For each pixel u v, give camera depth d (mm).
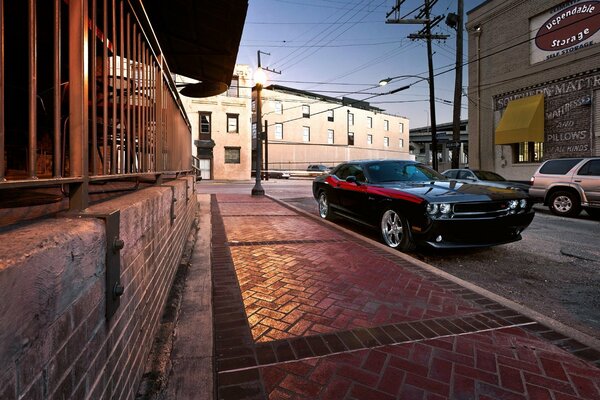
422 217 5051
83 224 1349
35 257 965
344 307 3348
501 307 3389
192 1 4949
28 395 927
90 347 1333
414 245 5406
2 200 2004
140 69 2824
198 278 4035
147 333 2377
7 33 3521
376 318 3123
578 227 8180
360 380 2260
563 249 5988
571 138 14062
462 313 3246
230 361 2447
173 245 3828
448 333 2879
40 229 1170
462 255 5629
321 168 40469
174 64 7605
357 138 52281
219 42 6348
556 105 14539
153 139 3312
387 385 2213
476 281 4461
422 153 72750
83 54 1553
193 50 6781
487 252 5816
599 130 13117
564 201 9867
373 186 6398
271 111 44438
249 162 33531
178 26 5832
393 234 5805
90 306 1334
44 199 2066
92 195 2473
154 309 2643
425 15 17906
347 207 7195
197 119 31797
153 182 4191
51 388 1045
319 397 2096
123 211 1801
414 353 2578
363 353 2568
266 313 3207
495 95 17078
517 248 6082
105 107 1901
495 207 5180
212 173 32312
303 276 4203
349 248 5512
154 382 2168
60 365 1102
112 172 2070
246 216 8695
